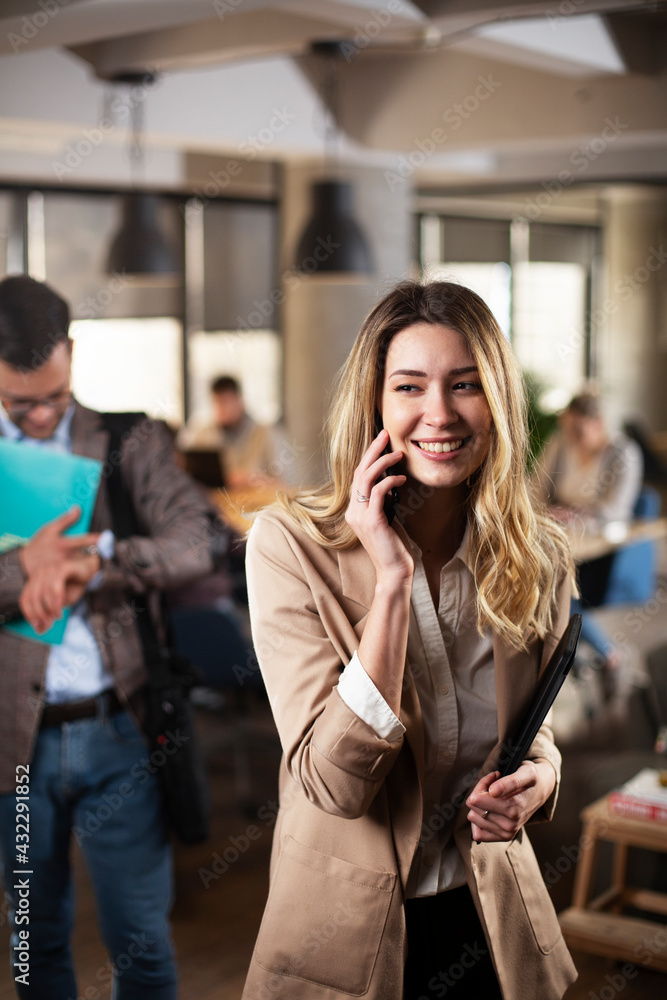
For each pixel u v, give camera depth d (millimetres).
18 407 2146
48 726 2061
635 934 2844
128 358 8039
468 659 1476
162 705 2105
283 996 1412
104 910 2125
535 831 3801
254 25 4816
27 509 2125
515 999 1462
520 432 1422
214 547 2271
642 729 3475
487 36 4543
